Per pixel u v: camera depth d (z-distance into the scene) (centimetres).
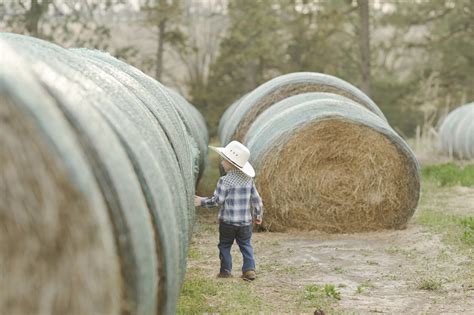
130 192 491
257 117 1898
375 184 1620
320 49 5712
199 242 1486
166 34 5544
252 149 1636
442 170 2625
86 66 621
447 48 5306
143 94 794
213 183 2598
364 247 1439
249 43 5712
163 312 555
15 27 4238
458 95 5347
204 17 6700
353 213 1623
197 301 991
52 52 587
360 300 1035
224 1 6731
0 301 459
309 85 1909
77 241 463
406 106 5400
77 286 465
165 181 577
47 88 468
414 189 1623
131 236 486
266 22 5662
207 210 1945
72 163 455
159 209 538
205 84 6056
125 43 5384
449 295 1059
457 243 1421
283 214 1616
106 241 468
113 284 473
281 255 1355
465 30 5312
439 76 5353
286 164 1605
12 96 443
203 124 3019
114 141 497
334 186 1620
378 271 1219
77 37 4506
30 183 454
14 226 457
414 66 5725
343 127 1598
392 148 1612
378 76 5744
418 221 1700
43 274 461
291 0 5325
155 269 521
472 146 3206
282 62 5838
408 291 1088
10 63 452
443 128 3562
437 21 5325
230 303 1000
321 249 1418
